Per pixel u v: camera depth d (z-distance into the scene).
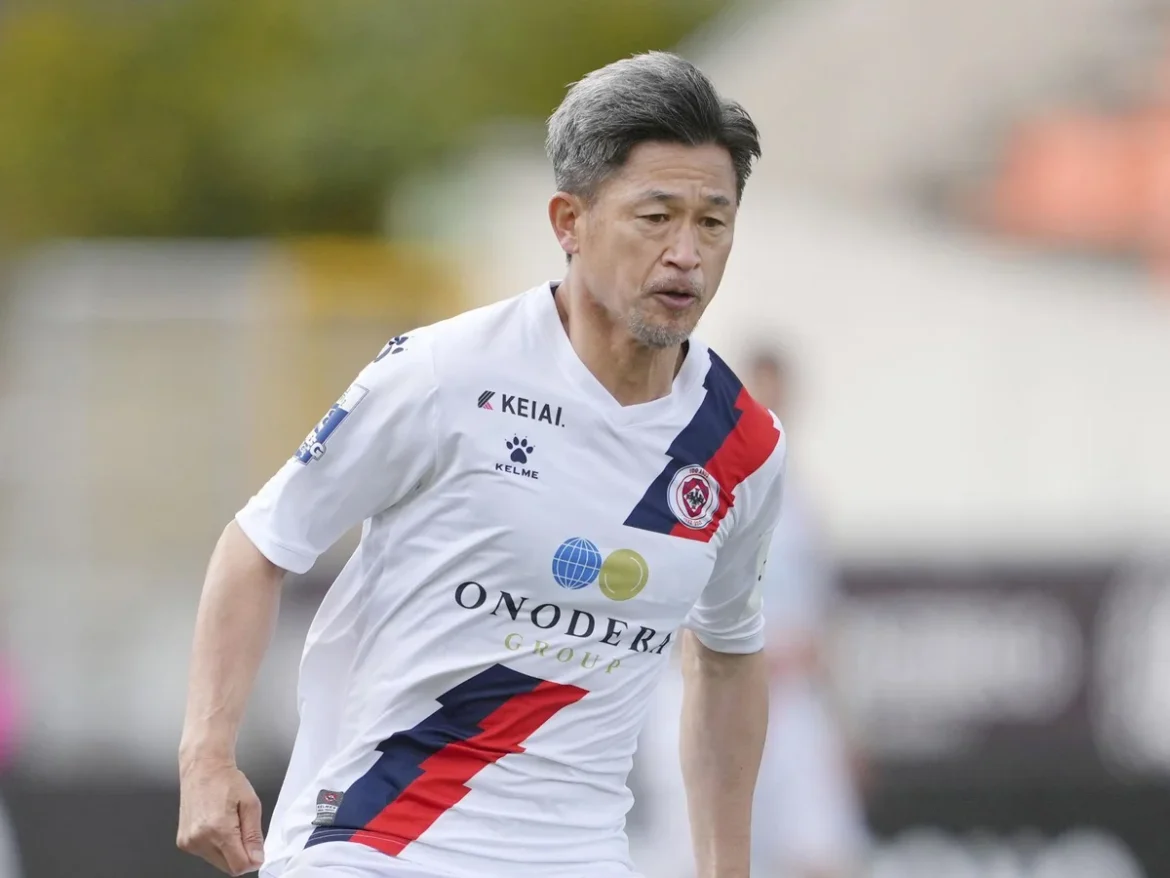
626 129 11.38
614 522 11.89
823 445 41.34
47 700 31.44
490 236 45.91
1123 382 41.28
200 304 44.59
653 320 11.48
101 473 42.88
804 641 25.94
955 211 45.69
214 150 66.31
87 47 67.88
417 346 11.94
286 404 44.34
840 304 42.03
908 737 29.92
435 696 11.95
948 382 41.53
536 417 11.82
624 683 12.20
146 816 29.98
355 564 12.38
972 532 40.31
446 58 67.19
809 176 46.75
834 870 26.02
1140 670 30.11
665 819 26.97
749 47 47.97
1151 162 45.31
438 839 11.87
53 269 52.00
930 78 46.97
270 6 67.88
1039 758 29.89
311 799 12.26
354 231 65.62
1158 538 36.03
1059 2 46.53
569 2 68.94
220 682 11.88
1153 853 29.72
